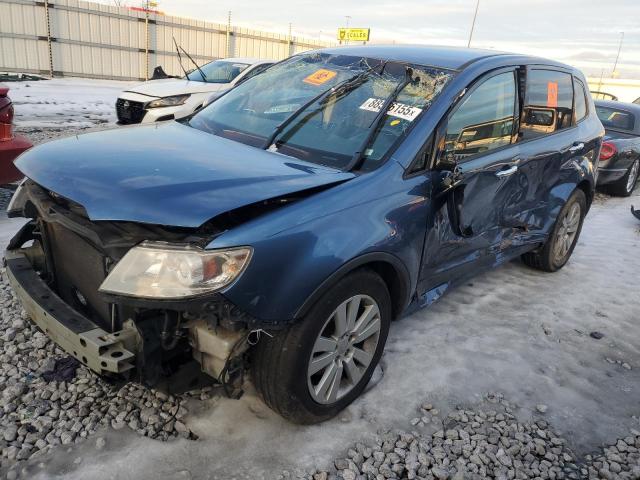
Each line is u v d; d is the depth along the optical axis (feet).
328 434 8.51
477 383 10.22
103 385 9.04
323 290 7.63
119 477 7.32
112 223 7.24
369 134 9.55
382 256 8.52
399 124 9.71
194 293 6.63
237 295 6.80
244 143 9.92
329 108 10.37
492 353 11.29
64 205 7.97
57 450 7.67
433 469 8.01
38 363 9.49
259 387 8.05
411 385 9.93
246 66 34.37
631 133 28.55
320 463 7.92
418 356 10.89
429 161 9.67
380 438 8.56
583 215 16.62
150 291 6.64
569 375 10.84
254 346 7.89
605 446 8.96
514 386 10.27
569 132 14.88
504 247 12.87
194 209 6.78
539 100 13.21
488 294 14.24
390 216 8.70
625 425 9.50
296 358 7.72
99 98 44.65
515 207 12.70
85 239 8.03
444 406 9.47
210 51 71.20
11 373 9.18
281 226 7.25
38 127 30.35
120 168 7.82
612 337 12.55
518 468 8.28
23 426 8.05
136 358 7.17
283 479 7.58
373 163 9.09
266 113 10.91
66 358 9.67
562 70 14.79
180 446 7.94
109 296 6.75
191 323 7.42
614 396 10.30
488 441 8.78
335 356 8.47
